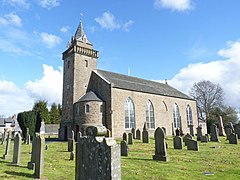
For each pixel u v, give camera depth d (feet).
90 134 20.01
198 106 207.92
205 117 202.39
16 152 43.45
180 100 164.96
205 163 40.55
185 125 162.30
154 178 29.60
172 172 33.14
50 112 229.45
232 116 197.26
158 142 45.14
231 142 78.23
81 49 136.77
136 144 78.54
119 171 17.56
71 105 127.95
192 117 171.32
